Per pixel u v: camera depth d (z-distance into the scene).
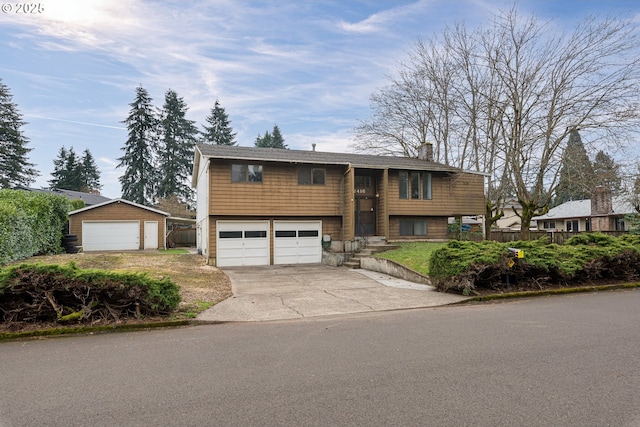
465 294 9.32
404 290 10.34
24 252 12.69
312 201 17.84
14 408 3.27
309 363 4.43
